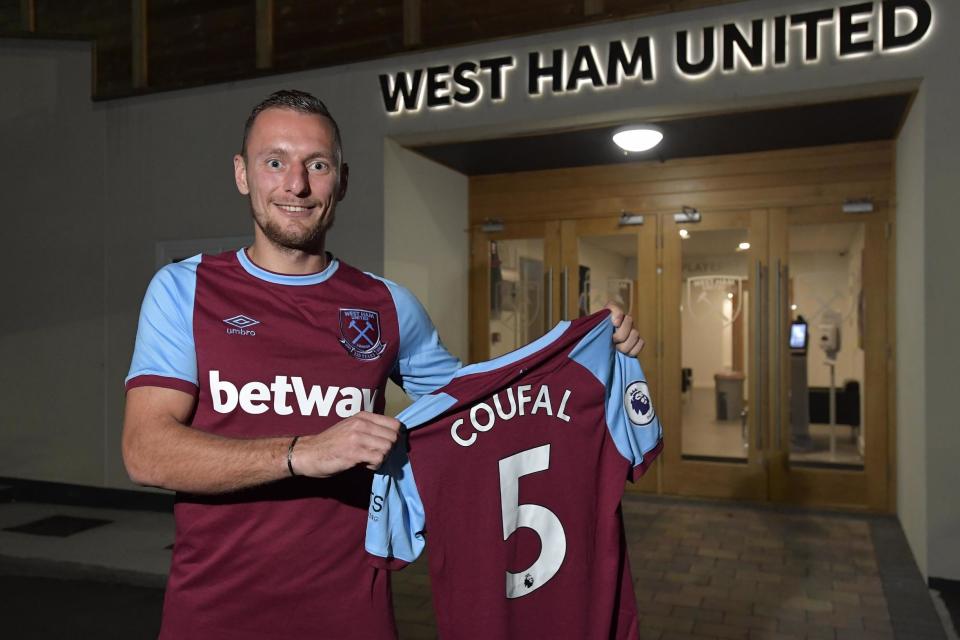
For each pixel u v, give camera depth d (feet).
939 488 12.66
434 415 5.31
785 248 18.34
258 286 5.02
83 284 20.22
